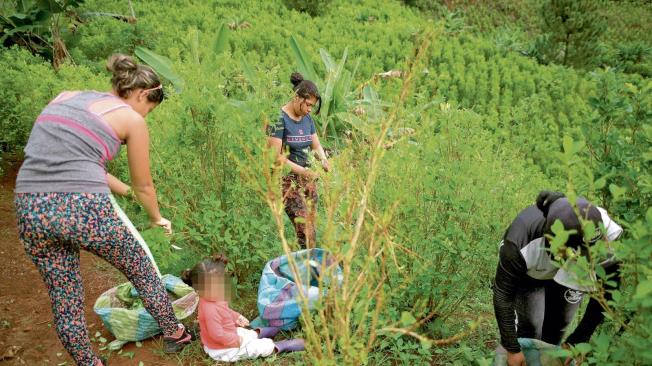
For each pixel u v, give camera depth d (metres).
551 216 2.26
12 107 5.42
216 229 3.42
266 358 3.14
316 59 10.93
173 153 3.82
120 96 2.73
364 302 2.13
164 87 5.98
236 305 3.67
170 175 3.79
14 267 4.04
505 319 2.61
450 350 3.15
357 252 2.85
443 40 14.02
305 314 2.05
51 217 2.50
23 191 2.51
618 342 2.26
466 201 3.27
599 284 2.03
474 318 3.60
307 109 3.88
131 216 4.30
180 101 3.94
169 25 12.09
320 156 4.04
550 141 6.78
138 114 2.71
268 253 3.82
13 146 5.69
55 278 2.65
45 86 5.24
